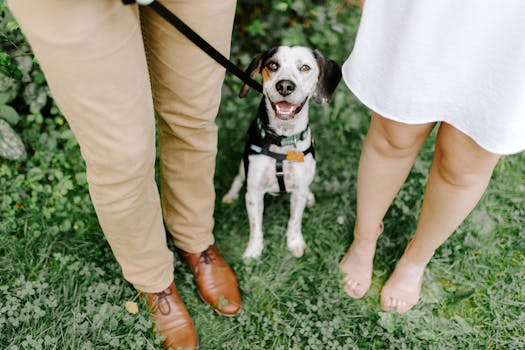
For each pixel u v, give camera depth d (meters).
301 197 2.39
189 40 1.53
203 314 2.25
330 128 3.06
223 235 2.59
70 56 1.23
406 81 1.54
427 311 2.29
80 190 2.64
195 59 1.58
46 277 2.25
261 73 2.25
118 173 1.48
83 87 1.29
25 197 2.56
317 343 2.12
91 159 1.46
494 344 2.18
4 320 2.02
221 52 1.67
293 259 2.48
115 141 1.40
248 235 2.60
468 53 1.43
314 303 2.29
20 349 1.99
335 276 2.35
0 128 2.52
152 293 2.07
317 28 3.11
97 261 2.36
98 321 2.05
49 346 1.99
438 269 2.44
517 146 1.48
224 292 2.24
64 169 2.71
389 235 2.57
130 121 1.41
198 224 2.19
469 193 1.82
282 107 2.08
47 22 1.19
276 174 2.28
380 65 1.60
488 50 1.40
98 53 1.25
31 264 2.30
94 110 1.33
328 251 2.51
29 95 2.62
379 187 2.06
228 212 2.69
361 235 2.29
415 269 2.25
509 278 2.39
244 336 2.19
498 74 1.40
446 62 1.47
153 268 1.96
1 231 2.40
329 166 2.91
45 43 1.22
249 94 3.16
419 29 1.43
